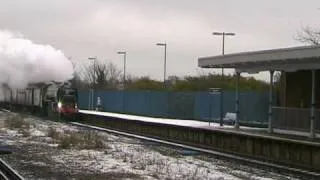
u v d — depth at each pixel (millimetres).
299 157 24969
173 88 67500
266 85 59969
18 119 43969
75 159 23031
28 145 28812
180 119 49375
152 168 20469
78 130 40844
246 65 33594
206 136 33500
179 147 31172
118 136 38531
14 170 18422
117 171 19359
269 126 30922
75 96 56938
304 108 30312
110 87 84938
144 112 57406
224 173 19984
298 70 30781
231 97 43406
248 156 27828
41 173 18672
